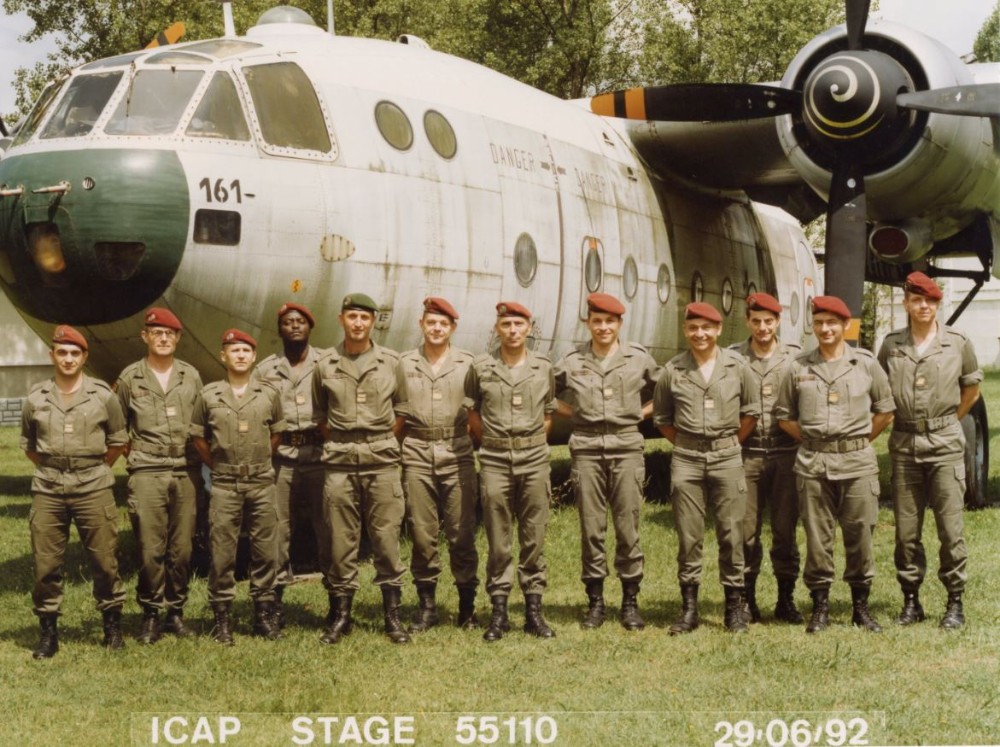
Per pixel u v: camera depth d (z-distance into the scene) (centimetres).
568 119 1152
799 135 1088
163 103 784
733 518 674
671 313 1255
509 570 680
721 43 3036
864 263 1037
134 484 657
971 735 504
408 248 871
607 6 3288
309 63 863
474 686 577
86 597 792
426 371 684
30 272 764
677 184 1312
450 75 1000
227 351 664
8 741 504
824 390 663
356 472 662
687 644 649
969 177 1062
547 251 1027
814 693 557
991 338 4019
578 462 691
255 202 782
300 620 720
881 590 780
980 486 1130
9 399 2572
